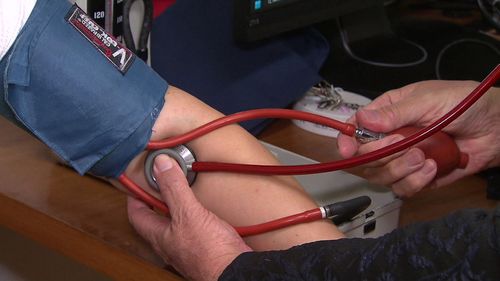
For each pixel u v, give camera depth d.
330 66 1.20
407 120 0.81
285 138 1.03
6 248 1.26
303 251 0.56
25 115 0.67
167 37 1.02
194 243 0.66
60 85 0.66
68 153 0.69
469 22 1.40
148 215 0.73
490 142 0.89
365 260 0.51
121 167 0.71
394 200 0.83
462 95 0.83
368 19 1.29
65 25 0.67
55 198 0.81
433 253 0.47
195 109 0.72
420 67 1.19
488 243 0.45
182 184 0.68
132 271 0.72
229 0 1.04
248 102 1.02
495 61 1.19
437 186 0.91
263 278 0.56
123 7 0.91
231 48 1.05
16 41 0.65
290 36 1.12
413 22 1.39
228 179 0.72
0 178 0.85
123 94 0.68
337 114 1.04
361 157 0.68
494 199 0.90
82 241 0.75
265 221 0.71
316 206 0.73
